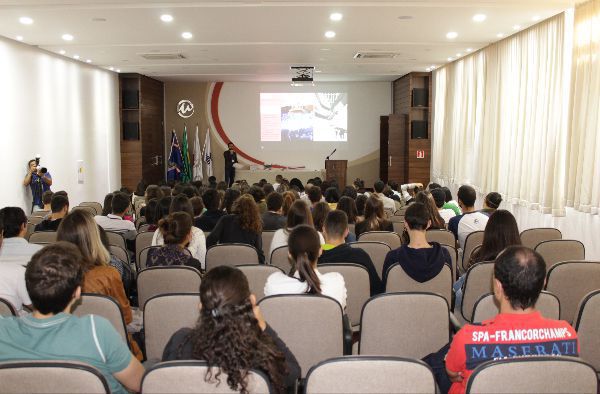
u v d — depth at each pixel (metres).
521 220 10.11
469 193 6.04
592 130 7.62
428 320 2.93
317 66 13.77
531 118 9.56
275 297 2.83
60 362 1.78
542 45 9.12
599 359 2.91
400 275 3.61
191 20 8.32
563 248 4.69
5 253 3.83
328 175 16.23
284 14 7.95
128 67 13.88
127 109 15.48
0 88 9.59
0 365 1.76
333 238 3.98
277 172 17.11
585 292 3.68
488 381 1.84
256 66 13.72
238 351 1.82
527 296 2.03
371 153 17.86
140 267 4.82
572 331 2.05
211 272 1.95
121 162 15.51
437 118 14.54
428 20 8.44
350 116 17.80
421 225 3.63
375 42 10.33
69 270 2.04
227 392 1.83
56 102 11.63
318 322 2.84
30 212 10.61
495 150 11.09
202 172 17.95
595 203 7.57
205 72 15.01
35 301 2.00
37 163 10.32
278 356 1.93
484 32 9.51
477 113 12.05
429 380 1.83
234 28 8.94
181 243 4.06
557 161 8.60
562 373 1.83
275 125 17.84
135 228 6.73
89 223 3.16
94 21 8.38
